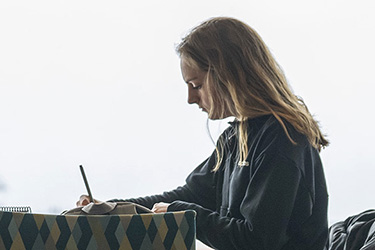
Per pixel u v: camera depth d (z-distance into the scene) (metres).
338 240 2.35
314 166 2.28
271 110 2.24
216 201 2.56
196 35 2.31
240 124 2.29
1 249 1.69
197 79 2.32
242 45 2.27
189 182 2.66
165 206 2.37
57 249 1.70
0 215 1.70
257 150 2.21
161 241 1.71
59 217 1.71
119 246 1.71
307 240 2.24
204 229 2.22
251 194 2.16
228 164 2.42
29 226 1.70
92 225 1.71
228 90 2.26
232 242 2.17
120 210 2.03
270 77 2.29
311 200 2.21
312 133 2.23
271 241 2.12
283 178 2.13
